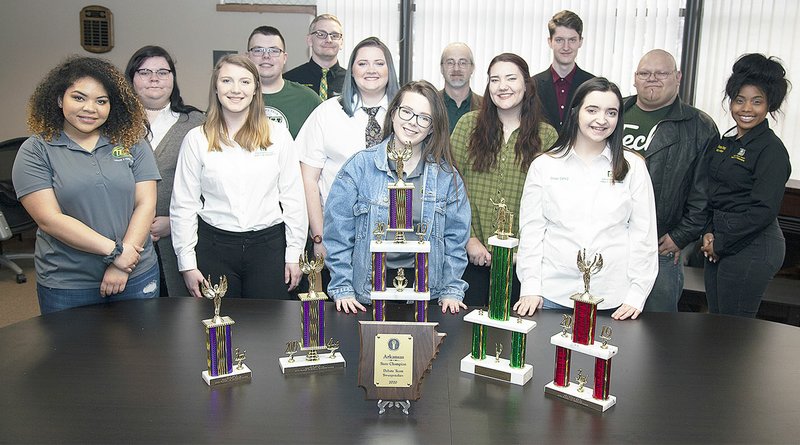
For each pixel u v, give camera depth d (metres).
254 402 1.43
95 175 2.05
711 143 2.77
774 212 2.58
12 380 1.52
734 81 2.64
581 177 2.13
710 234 2.84
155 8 5.46
